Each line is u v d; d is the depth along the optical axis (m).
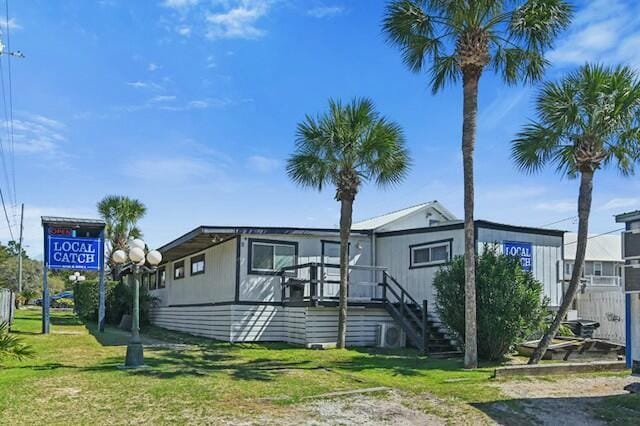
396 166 15.73
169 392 8.69
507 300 13.41
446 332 15.77
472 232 12.51
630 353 8.76
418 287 17.94
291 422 7.19
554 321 13.59
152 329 23.56
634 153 13.78
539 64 13.37
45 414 7.32
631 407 8.21
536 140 14.02
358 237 19.39
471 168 12.49
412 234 18.42
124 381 9.55
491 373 11.46
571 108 13.10
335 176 15.77
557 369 11.21
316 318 16.88
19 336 17.09
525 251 17.31
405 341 16.84
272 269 18.31
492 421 7.50
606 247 38.31
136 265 11.52
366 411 7.88
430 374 11.27
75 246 19.31
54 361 11.99
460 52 12.40
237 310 17.66
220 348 15.67
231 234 17.77
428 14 12.66
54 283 63.69
